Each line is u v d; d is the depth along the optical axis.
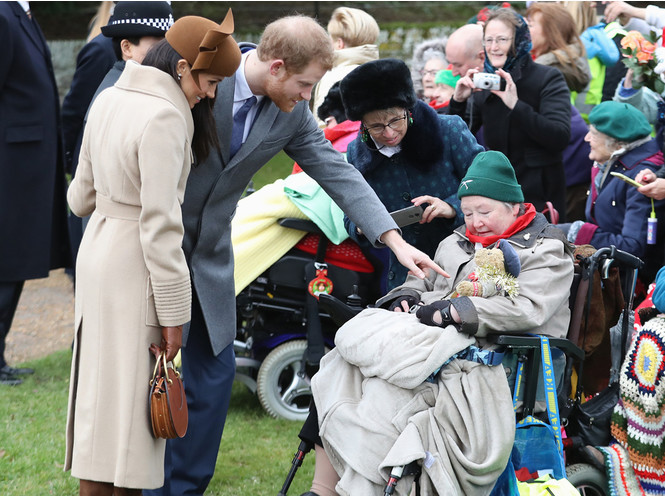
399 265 5.07
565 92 6.20
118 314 3.60
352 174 4.44
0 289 6.79
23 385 6.57
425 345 3.82
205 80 3.65
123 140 3.54
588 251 4.45
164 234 3.53
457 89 6.26
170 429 3.60
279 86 3.94
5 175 6.77
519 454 3.90
